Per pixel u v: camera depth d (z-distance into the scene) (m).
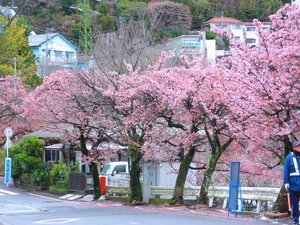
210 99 12.63
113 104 15.20
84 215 11.52
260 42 11.54
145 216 10.87
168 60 20.91
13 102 26.06
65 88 17.17
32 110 20.17
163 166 18.72
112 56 17.95
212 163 14.09
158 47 22.36
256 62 10.64
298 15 11.12
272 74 10.06
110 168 22.42
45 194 21.81
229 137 15.02
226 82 11.93
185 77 13.98
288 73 9.91
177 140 15.34
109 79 15.58
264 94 10.08
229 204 10.90
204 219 10.03
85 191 19.53
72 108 16.75
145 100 14.20
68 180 21.19
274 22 11.77
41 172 23.16
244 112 10.66
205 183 13.95
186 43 28.31
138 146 15.18
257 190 12.50
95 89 15.94
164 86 13.71
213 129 13.64
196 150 15.88
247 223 9.12
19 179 25.50
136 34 19.83
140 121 14.39
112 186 18.53
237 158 18.06
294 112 10.94
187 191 15.47
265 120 10.46
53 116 17.75
